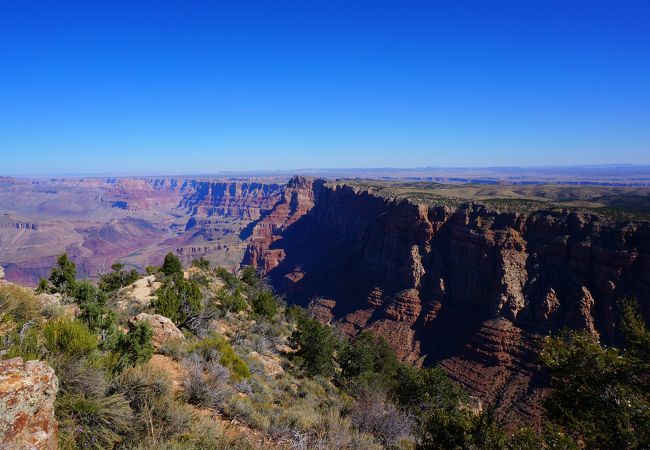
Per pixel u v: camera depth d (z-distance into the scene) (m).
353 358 27.48
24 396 5.62
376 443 12.35
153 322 16.30
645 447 8.68
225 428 9.49
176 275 40.62
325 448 10.05
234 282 54.88
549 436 9.59
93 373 7.86
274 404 13.82
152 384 8.82
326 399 17.92
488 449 11.08
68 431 6.64
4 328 9.96
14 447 5.33
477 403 39.66
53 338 8.23
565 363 10.75
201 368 12.48
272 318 38.94
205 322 23.83
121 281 44.19
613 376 9.91
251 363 18.28
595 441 9.17
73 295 24.23
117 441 7.20
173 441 7.35
